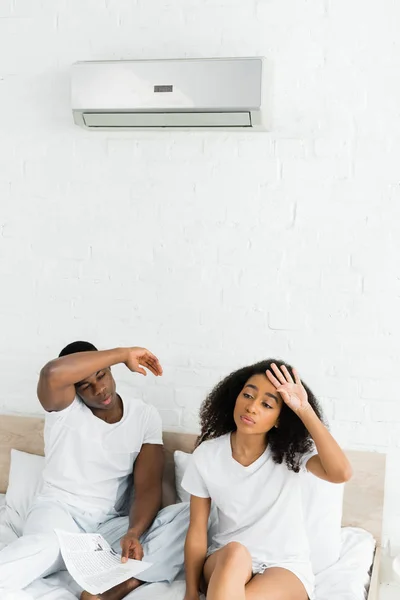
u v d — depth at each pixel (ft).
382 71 8.11
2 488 9.11
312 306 8.43
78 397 7.98
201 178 8.64
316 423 6.64
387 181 8.18
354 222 8.27
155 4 8.60
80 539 6.86
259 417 6.75
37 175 9.07
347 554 7.57
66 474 7.82
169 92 8.07
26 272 9.19
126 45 8.71
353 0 8.11
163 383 8.89
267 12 8.32
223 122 8.14
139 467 8.03
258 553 6.77
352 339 8.36
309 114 8.29
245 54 8.40
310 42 8.23
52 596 6.46
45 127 9.01
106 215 8.93
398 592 7.98
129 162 8.82
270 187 8.46
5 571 6.25
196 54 8.54
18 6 8.96
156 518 7.69
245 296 8.62
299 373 8.51
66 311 9.12
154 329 8.89
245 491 6.93
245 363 8.67
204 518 7.05
